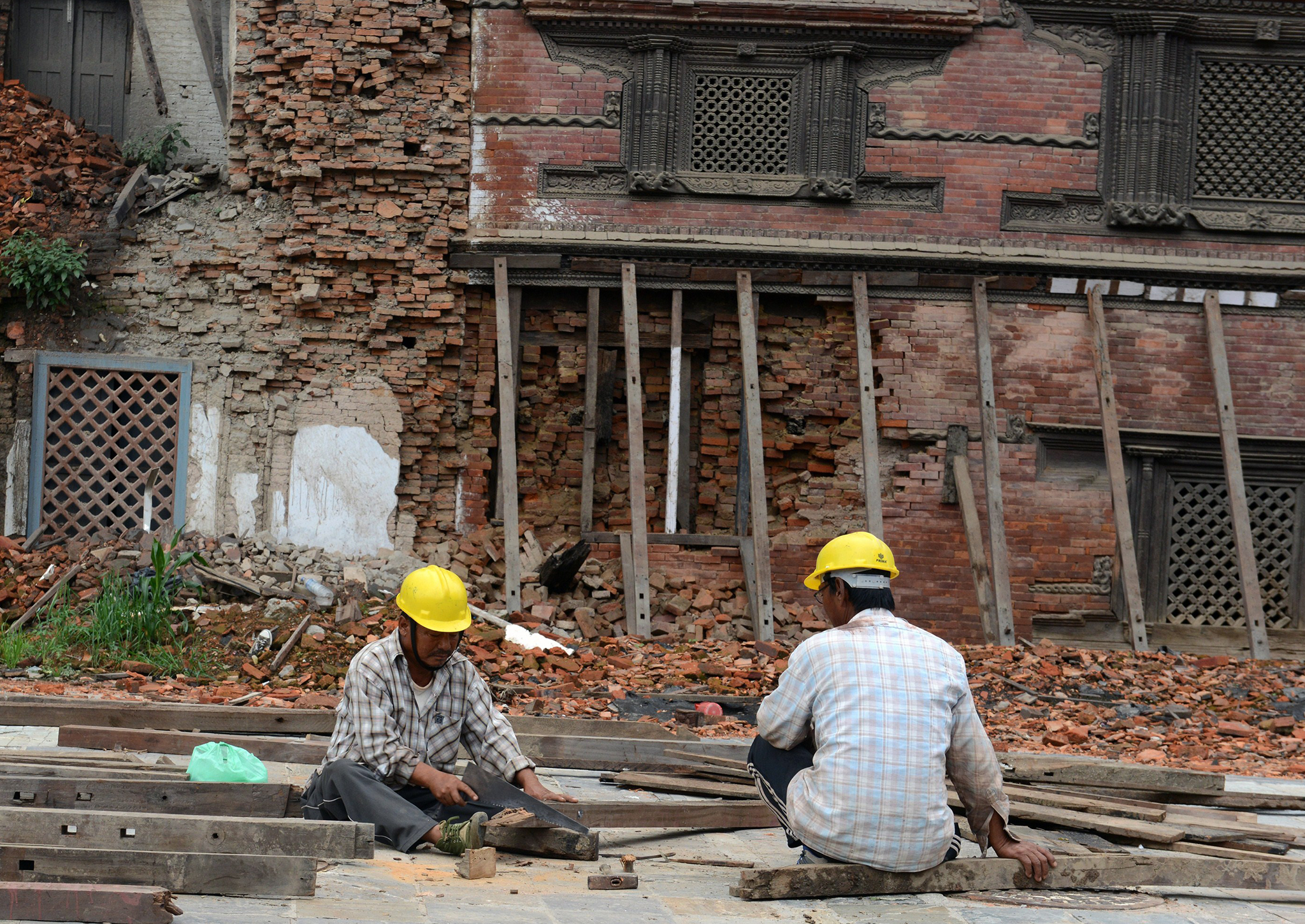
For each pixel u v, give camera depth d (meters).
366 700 5.23
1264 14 13.70
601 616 12.70
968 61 13.78
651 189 13.50
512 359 13.22
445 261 13.53
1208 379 13.79
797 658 4.89
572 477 13.77
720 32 13.59
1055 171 13.81
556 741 7.36
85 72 16.12
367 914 4.12
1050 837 6.15
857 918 4.47
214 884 4.25
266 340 13.43
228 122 13.77
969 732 4.86
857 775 4.69
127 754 6.71
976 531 13.10
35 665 10.33
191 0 15.20
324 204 13.48
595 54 13.66
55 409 13.20
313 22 13.45
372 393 13.51
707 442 13.82
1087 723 10.55
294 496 13.38
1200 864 5.26
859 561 5.01
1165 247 13.82
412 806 5.18
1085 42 13.82
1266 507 13.89
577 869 5.21
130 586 11.38
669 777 7.12
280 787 5.36
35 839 4.50
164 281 13.45
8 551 12.55
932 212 13.77
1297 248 13.88
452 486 13.66
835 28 13.49
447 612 5.20
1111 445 13.25
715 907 4.58
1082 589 13.58
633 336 13.23
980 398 13.43
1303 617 13.80
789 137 13.79
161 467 13.33
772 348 13.95
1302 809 7.30
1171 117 13.78
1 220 13.41
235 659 10.83
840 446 13.82
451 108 13.59
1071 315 13.77
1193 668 12.28
